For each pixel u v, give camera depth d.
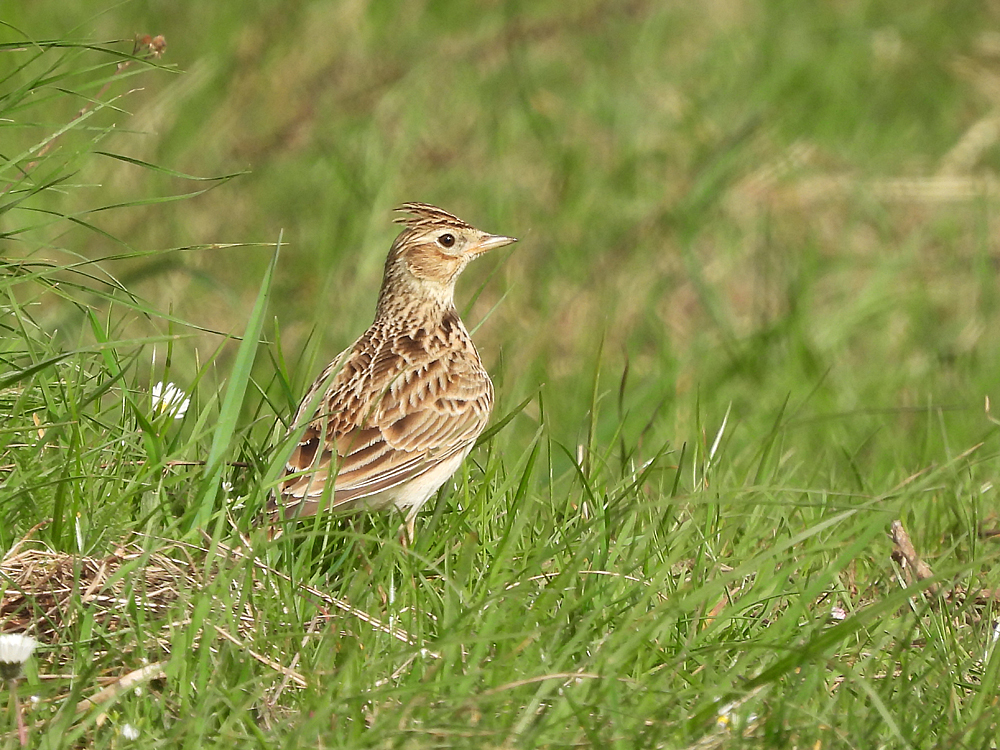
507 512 9.52
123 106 20.42
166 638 7.71
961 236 20.62
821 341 17.80
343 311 17.80
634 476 10.35
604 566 8.59
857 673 7.83
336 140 20.70
